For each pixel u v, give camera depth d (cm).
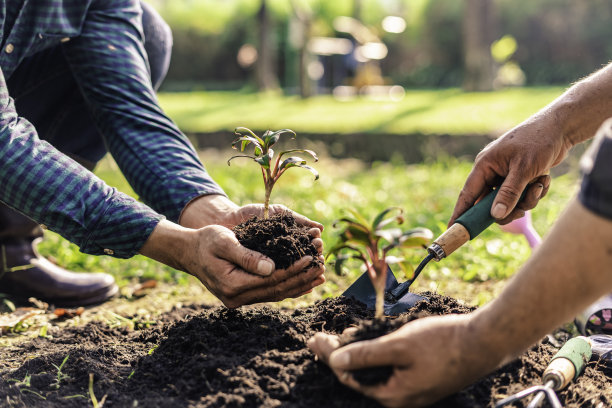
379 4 902
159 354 108
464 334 83
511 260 177
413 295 115
